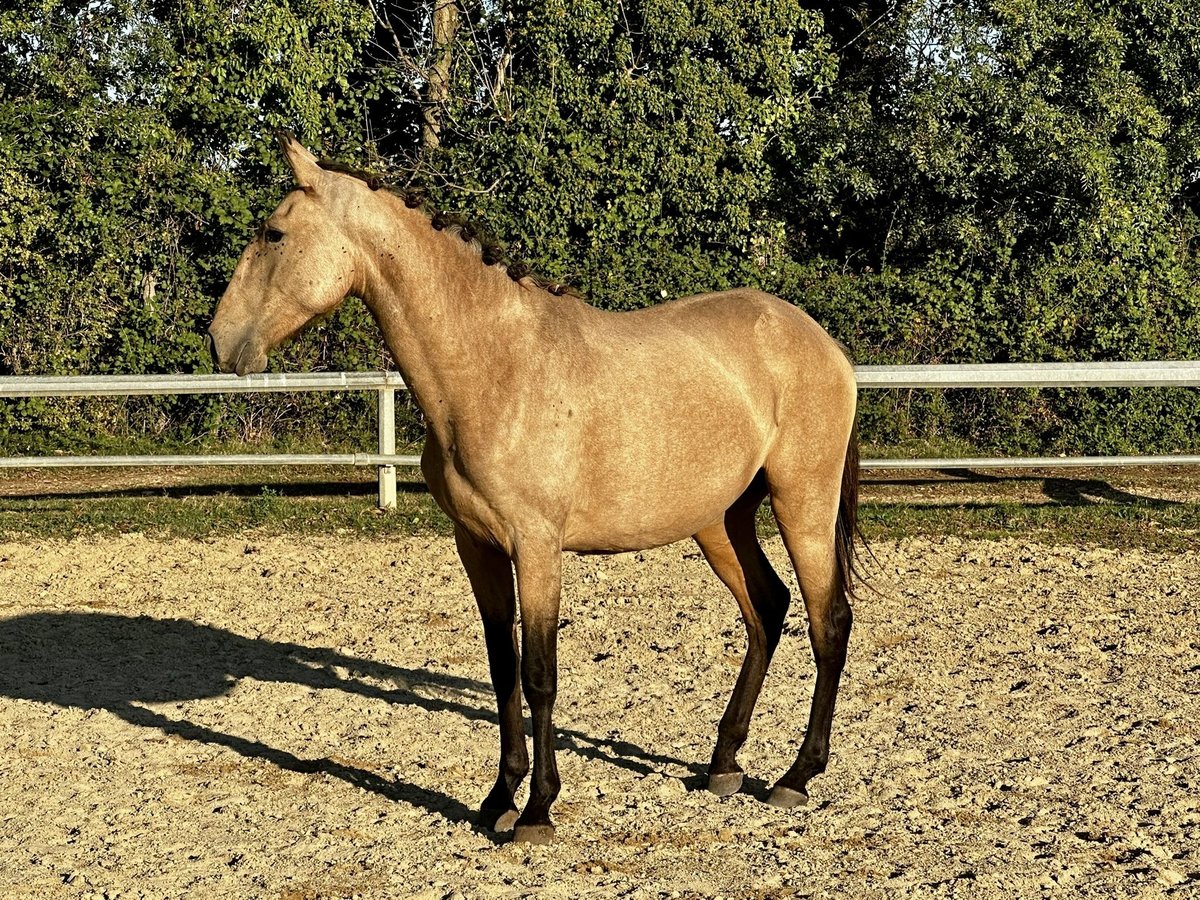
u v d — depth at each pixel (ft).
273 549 30.22
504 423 13.38
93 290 46.65
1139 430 45.80
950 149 52.11
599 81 53.26
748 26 54.90
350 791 15.75
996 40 54.08
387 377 33.45
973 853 13.74
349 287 13.58
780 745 17.39
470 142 53.57
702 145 52.95
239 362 13.53
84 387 32.55
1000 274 49.37
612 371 14.03
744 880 13.12
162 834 14.40
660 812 15.03
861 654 21.81
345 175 13.60
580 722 18.47
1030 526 32.68
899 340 46.98
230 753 17.16
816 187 56.90
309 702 19.44
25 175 47.21
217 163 52.54
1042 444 45.93
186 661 21.62
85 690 19.99
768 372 15.31
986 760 16.70
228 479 41.09
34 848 14.02
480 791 15.76
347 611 24.88
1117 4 54.95
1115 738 17.49
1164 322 47.60
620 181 52.34
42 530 31.94
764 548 30.09
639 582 27.27
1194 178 59.36
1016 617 24.03
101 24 53.31
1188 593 25.68
